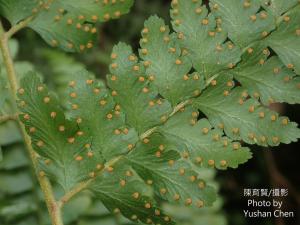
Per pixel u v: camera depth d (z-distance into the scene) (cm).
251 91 11
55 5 13
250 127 11
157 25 11
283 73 11
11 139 17
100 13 12
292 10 11
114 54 11
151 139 11
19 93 11
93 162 11
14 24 12
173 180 11
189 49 11
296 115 30
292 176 32
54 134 11
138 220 11
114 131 11
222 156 11
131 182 11
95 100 11
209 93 11
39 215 17
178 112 11
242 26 11
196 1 11
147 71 11
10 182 17
